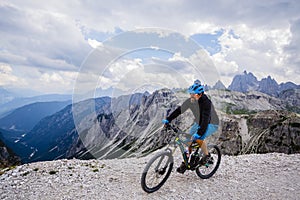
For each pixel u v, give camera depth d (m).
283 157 7.77
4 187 5.28
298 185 5.62
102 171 6.17
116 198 4.78
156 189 5.10
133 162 6.75
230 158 7.61
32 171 6.11
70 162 6.69
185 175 6.04
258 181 5.82
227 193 5.13
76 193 5.00
